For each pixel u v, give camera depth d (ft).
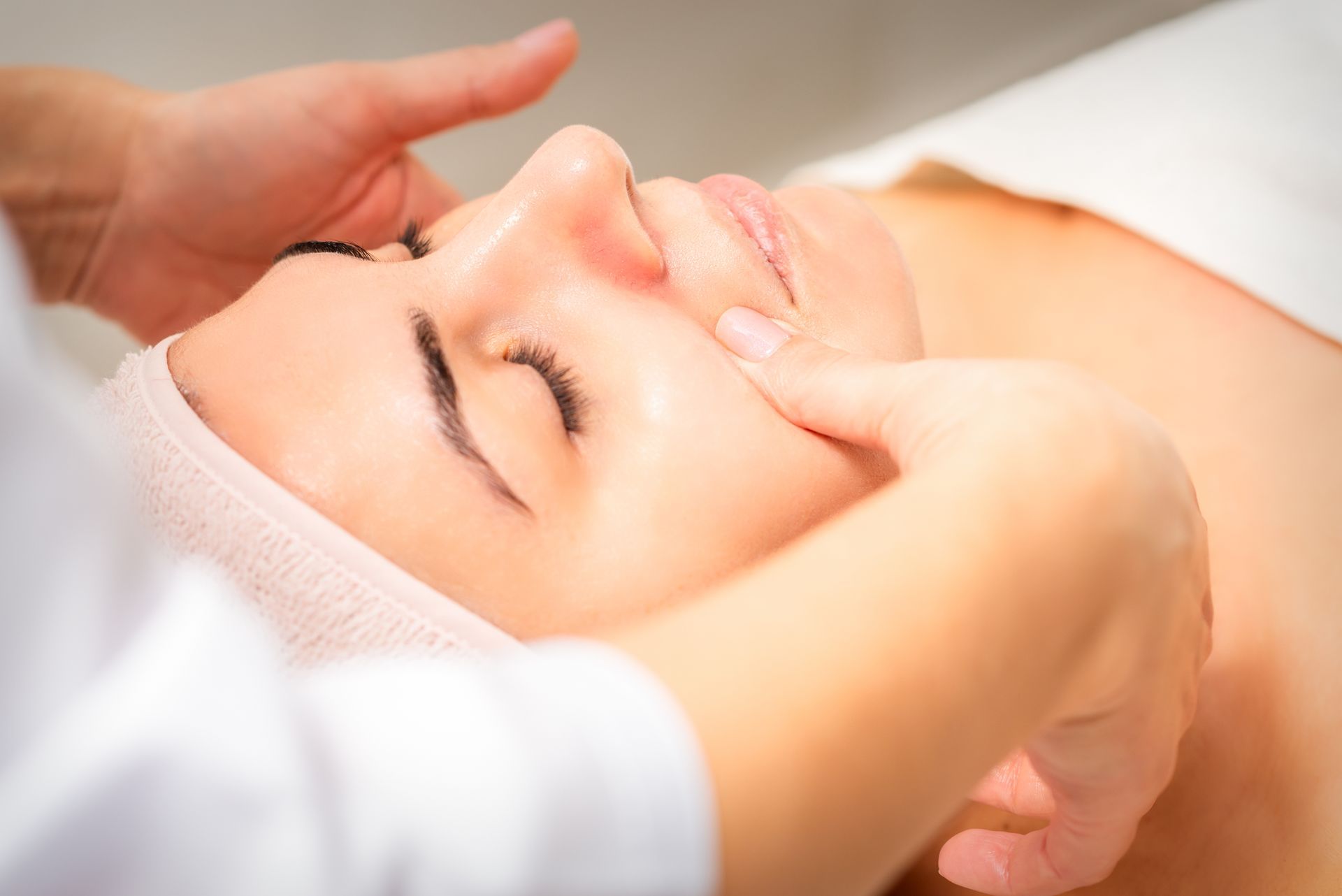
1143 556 1.55
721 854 1.14
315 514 2.15
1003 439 1.52
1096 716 1.76
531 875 1.02
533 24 5.58
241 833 0.94
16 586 0.87
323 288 2.49
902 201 4.93
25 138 4.12
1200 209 3.74
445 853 1.01
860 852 1.26
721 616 1.28
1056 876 2.37
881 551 1.35
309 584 2.11
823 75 6.18
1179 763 2.86
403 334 2.34
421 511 2.20
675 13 5.81
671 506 2.32
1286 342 3.43
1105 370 3.83
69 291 4.59
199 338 2.56
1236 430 3.35
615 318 2.49
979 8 6.19
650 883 1.08
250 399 2.32
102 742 0.87
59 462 0.90
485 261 2.48
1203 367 3.57
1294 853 2.60
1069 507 1.47
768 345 2.44
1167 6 6.11
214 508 2.18
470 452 2.22
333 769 1.02
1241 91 3.91
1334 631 2.79
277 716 0.98
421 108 4.29
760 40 6.02
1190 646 1.84
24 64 4.82
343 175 4.42
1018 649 1.38
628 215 2.54
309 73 4.16
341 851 0.97
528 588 2.22
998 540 1.39
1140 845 2.84
